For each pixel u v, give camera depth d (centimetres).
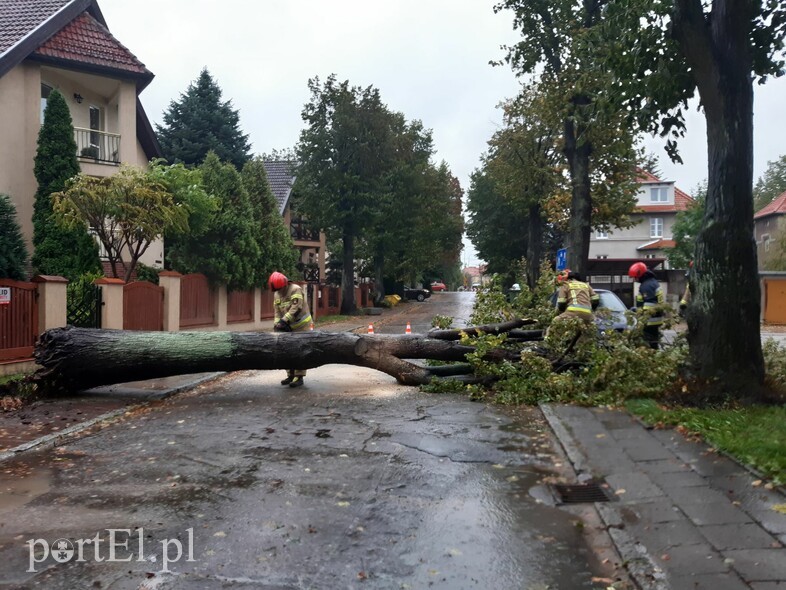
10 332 1049
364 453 615
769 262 3362
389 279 5056
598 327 974
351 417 774
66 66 1928
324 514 457
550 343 950
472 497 493
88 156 2017
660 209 5347
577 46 1578
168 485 521
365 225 3331
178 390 969
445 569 372
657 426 662
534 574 366
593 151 1973
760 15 863
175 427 730
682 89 901
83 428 720
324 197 3222
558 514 459
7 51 1741
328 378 1102
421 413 795
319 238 4547
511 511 464
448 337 996
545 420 747
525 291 1105
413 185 3716
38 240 1664
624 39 907
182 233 1764
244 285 2041
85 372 884
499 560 384
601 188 2545
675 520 425
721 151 732
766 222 4388
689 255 3916
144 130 2250
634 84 920
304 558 386
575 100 1808
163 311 1555
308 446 640
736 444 557
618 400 788
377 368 976
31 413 796
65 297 1154
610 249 5450
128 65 2067
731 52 728
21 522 443
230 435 689
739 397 712
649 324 1070
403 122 3584
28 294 1086
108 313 1299
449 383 943
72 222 1501
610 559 386
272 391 968
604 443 621
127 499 488
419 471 559
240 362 911
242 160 3947
